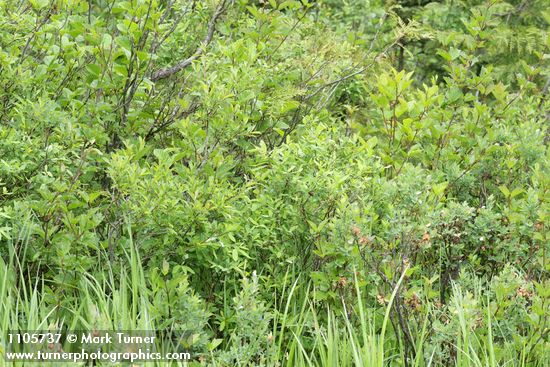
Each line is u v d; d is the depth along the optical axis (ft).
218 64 19.03
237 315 15.06
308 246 18.07
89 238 15.60
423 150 21.93
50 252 15.79
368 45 33.17
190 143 17.74
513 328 16.55
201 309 16.05
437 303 16.63
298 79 22.98
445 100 23.21
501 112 23.68
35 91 18.26
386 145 20.98
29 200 16.14
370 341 14.98
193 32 23.04
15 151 16.20
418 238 16.83
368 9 34.50
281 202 17.83
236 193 17.99
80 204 15.64
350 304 16.85
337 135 20.72
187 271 17.44
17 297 15.14
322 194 17.69
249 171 19.76
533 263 18.34
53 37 18.67
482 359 16.21
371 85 25.76
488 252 18.75
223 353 14.65
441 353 15.60
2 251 16.10
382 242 16.84
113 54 18.49
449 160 21.71
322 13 31.45
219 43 19.76
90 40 18.42
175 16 24.32
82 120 18.33
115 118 19.11
